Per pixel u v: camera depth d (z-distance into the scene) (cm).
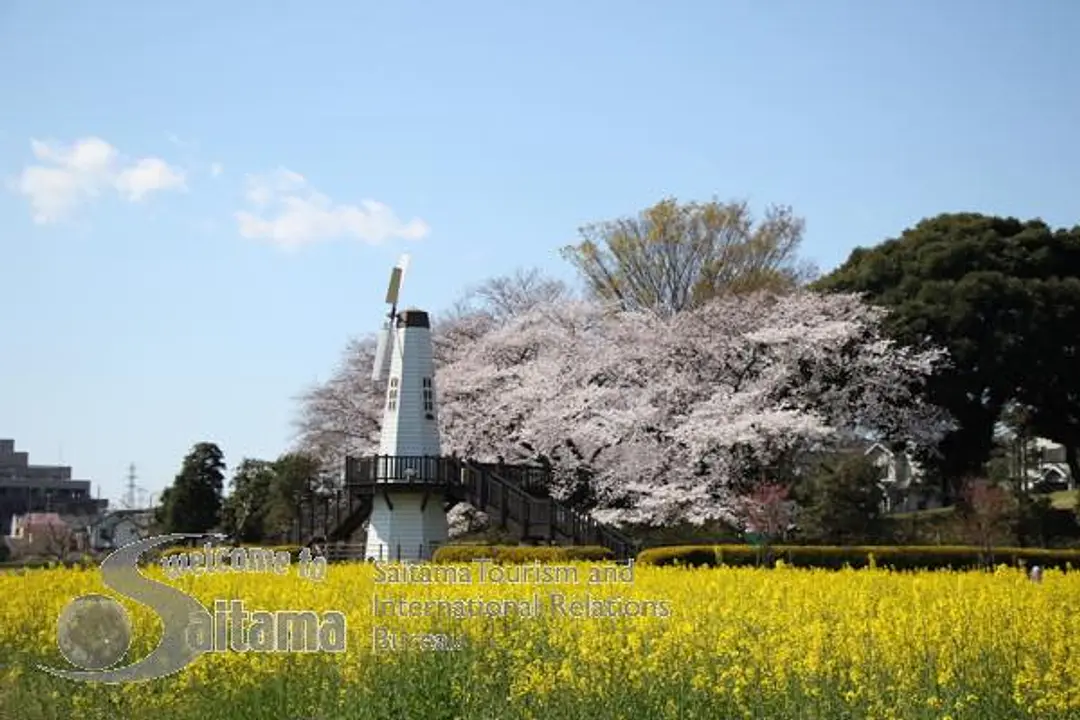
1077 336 4028
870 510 3572
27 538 6631
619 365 3869
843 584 1712
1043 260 4206
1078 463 4609
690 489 3472
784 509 3266
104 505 9819
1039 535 3703
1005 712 939
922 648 1120
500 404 3994
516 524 3281
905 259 4259
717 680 1012
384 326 3616
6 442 11781
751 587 1652
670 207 4753
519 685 993
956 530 3591
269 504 4928
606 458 3684
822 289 4338
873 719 920
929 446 3938
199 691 1036
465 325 4747
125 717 1002
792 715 933
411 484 3412
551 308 4291
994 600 1426
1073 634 1200
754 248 4772
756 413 3459
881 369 3706
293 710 1002
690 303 4691
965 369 3966
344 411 4606
